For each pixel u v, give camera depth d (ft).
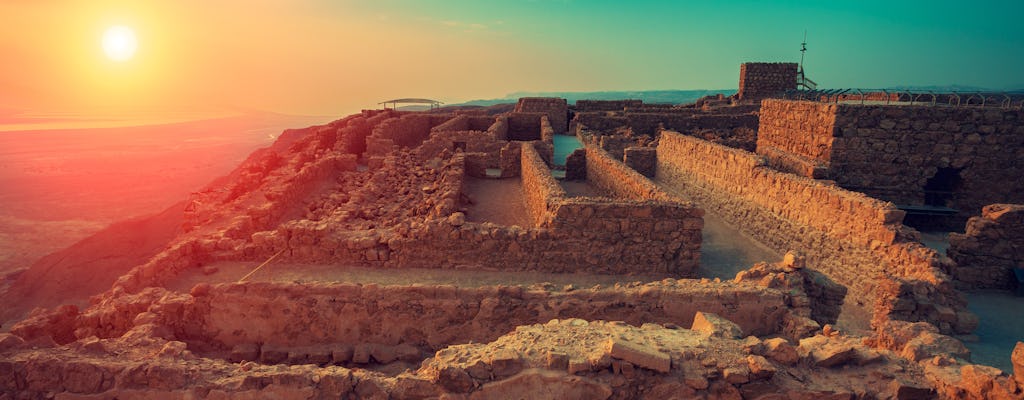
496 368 22.39
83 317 35.22
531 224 67.97
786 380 22.72
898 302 40.52
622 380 22.16
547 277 46.80
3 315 104.53
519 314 34.81
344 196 73.87
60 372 23.58
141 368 23.57
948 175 77.25
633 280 46.78
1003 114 70.74
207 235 50.42
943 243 67.87
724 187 78.79
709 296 34.14
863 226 50.01
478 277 46.09
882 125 73.87
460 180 77.87
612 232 47.52
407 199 74.08
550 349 23.59
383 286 35.68
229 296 35.96
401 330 35.65
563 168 107.45
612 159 82.38
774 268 38.37
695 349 23.68
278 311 35.88
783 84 184.34
